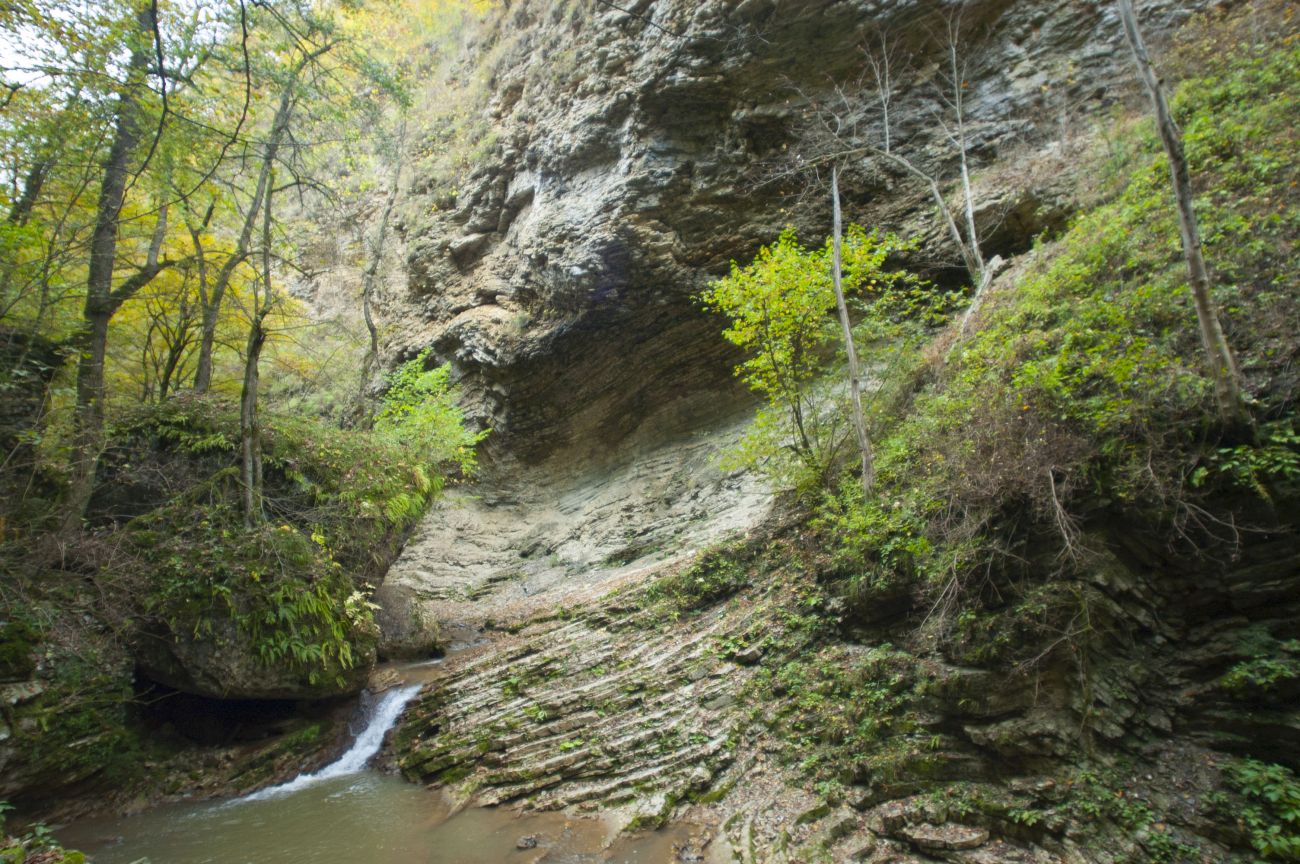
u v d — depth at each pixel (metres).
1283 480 4.95
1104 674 5.52
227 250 12.70
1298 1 8.41
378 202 24.84
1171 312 6.03
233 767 8.45
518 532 19.36
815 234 14.47
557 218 17.02
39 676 7.34
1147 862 4.60
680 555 12.45
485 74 21.52
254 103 11.12
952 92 13.09
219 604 8.40
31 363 9.45
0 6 7.85
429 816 7.26
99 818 7.41
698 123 14.96
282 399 19.22
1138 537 5.68
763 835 5.86
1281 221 5.71
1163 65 10.07
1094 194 9.83
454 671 10.76
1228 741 4.93
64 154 9.51
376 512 10.65
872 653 6.89
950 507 6.60
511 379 19.47
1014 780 5.43
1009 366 7.02
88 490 8.80
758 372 9.84
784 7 12.95
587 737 7.85
